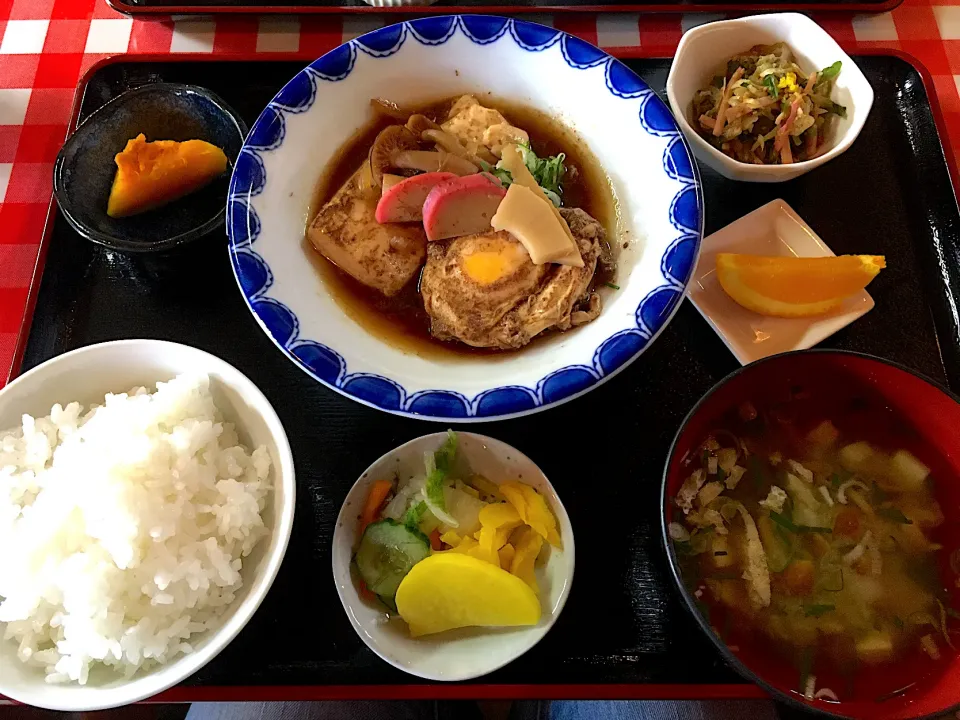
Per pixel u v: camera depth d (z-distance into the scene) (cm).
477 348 38
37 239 45
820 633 31
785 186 42
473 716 41
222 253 41
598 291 39
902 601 31
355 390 33
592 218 40
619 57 46
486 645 31
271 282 36
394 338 39
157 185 40
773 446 34
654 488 36
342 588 31
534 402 33
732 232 40
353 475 36
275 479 33
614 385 38
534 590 32
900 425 33
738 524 33
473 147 42
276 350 39
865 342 39
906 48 48
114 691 29
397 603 31
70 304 40
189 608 32
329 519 35
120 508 31
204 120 43
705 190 43
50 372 34
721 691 32
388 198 39
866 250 41
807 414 34
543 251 37
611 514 35
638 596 34
